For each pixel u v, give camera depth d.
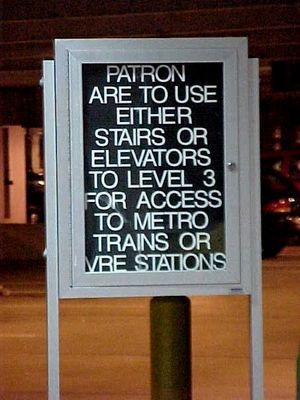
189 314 9.72
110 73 9.16
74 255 9.09
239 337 16.23
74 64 9.10
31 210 42.34
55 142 9.12
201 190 9.20
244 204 9.20
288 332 16.55
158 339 9.62
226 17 25.94
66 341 15.96
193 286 9.16
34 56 31.38
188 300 9.76
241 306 20.05
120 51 9.12
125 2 24.75
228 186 9.18
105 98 9.15
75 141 9.11
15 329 17.17
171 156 9.18
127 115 9.17
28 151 42.81
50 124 9.12
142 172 9.17
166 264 9.16
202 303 20.62
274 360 14.12
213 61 9.16
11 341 15.98
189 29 26.38
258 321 9.25
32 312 19.27
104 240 9.14
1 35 27.53
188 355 9.67
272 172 29.56
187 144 9.19
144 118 9.18
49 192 9.11
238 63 9.17
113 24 26.39
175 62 9.15
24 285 23.81
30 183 42.62
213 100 9.20
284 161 37.78
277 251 29.56
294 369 13.47
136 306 19.97
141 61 9.14
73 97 9.11
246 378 13.04
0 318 18.52
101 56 9.11
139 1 24.66
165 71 9.18
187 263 9.18
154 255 9.16
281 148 51.81
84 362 14.20
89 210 9.14
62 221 9.09
